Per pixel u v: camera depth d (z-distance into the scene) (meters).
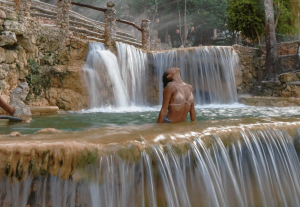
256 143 3.37
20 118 5.58
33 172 2.18
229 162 3.10
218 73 13.73
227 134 3.20
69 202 2.21
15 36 7.71
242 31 20.02
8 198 2.17
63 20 10.14
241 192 3.10
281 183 3.42
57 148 2.21
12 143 2.27
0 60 7.36
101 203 2.30
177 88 4.31
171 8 31.55
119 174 2.39
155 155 2.59
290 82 13.98
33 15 12.24
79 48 10.41
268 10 15.85
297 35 21.17
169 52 13.46
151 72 13.55
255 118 4.54
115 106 10.80
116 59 11.30
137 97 12.49
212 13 31.38
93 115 7.75
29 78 8.63
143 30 14.88
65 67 9.76
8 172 2.16
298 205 3.43
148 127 3.56
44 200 2.19
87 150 2.28
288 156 3.59
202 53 13.44
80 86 9.79
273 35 15.71
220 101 13.77
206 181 2.83
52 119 6.55
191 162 2.81
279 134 3.60
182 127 3.50
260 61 16.47
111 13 11.57
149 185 2.51
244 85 15.83
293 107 11.30
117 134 2.92
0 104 5.38
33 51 8.76
